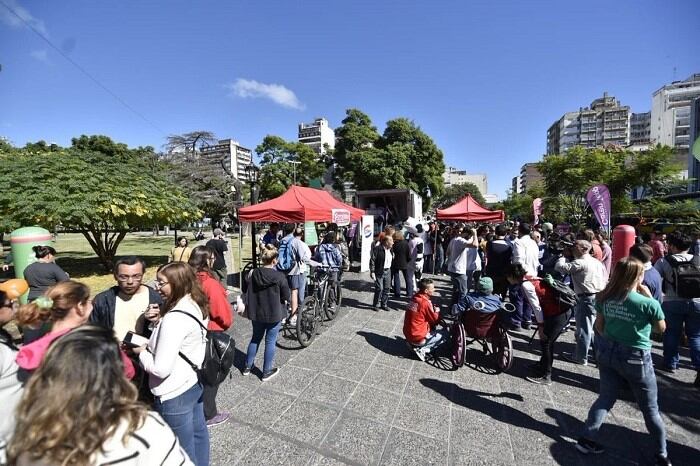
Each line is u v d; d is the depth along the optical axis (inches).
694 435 116.8
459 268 244.4
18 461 34.5
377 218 705.6
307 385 146.6
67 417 34.1
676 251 163.6
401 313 259.4
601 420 103.7
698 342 151.6
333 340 200.8
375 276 265.9
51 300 61.2
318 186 493.0
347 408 129.5
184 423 76.1
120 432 36.9
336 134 1355.8
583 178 665.6
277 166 1519.4
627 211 647.1
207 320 84.7
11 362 58.9
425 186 1235.2
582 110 4030.5
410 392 142.0
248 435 112.4
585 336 167.9
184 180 1131.9
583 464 101.7
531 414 127.5
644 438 114.5
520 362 173.5
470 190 2758.4
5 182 373.1
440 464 100.8
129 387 41.6
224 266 300.5
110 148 1450.5
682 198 726.5
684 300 156.0
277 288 145.7
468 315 161.6
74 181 386.0
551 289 148.6
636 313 95.4
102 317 94.0
